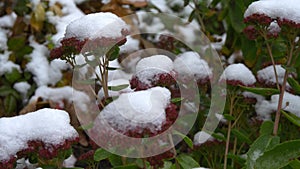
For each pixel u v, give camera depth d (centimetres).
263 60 147
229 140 125
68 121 94
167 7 178
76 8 168
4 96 154
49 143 90
